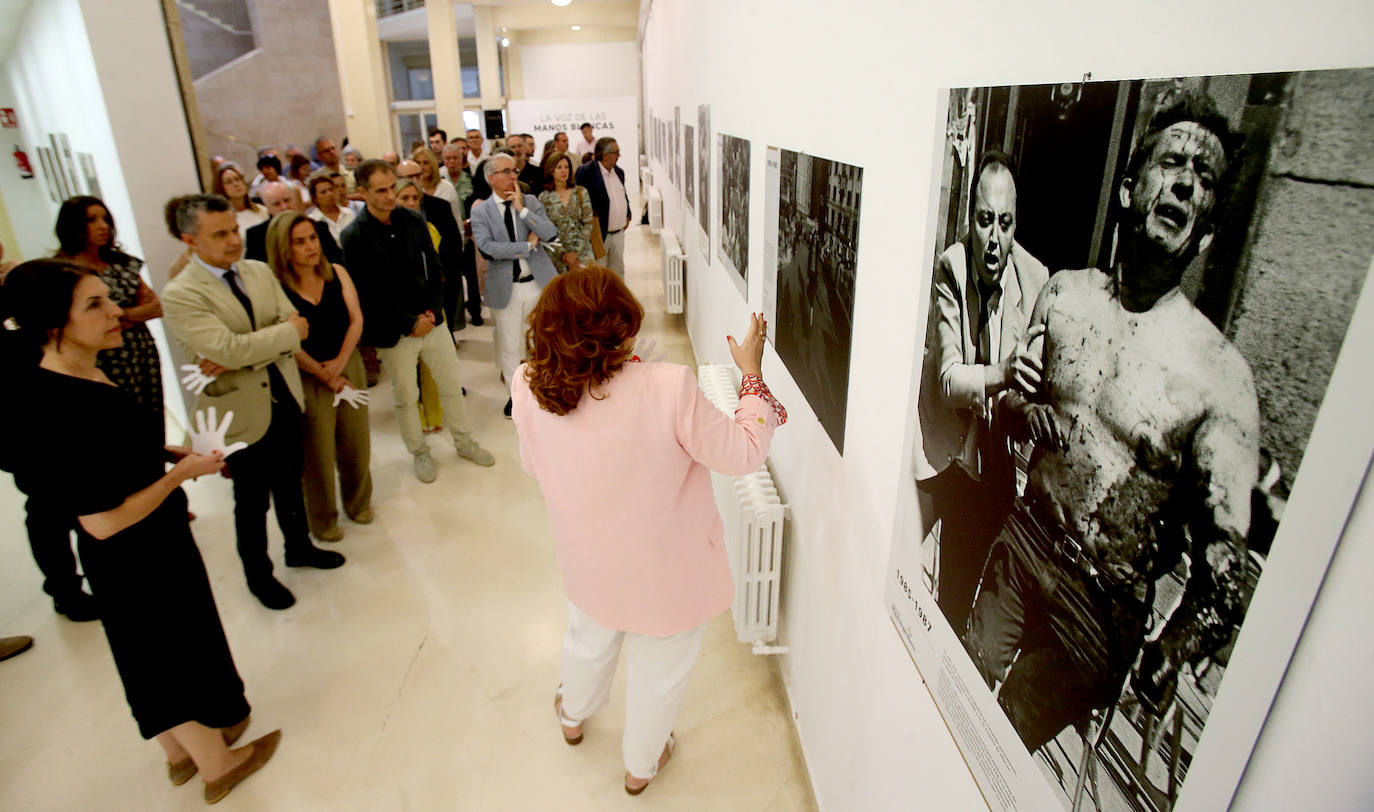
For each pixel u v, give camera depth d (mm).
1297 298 457
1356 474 434
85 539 1716
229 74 13594
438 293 3775
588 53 17969
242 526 2771
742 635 2264
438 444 4344
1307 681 486
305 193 6359
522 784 2137
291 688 2492
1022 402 801
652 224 10844
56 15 4281
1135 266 599
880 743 1407
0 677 2551
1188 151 533
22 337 1581
